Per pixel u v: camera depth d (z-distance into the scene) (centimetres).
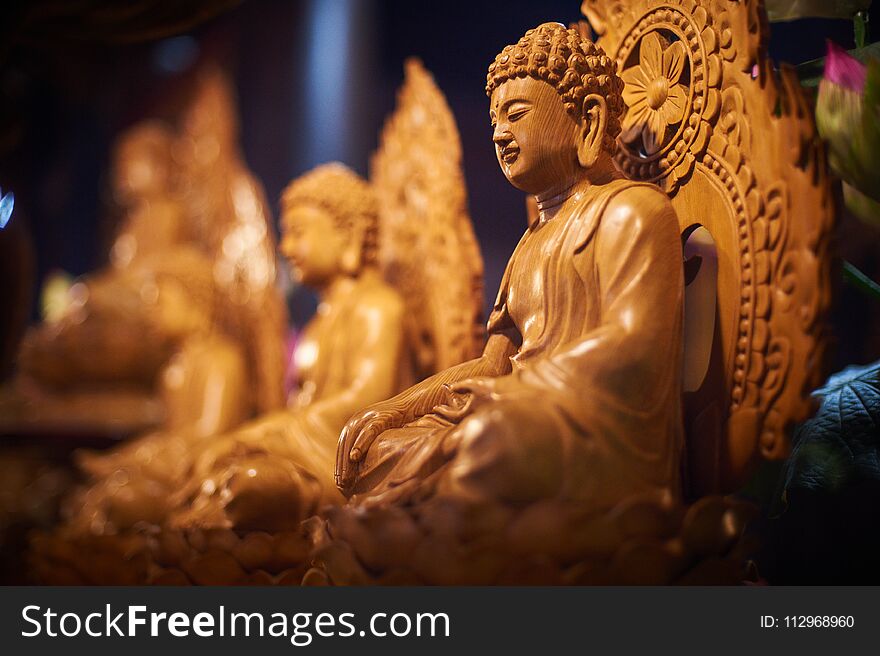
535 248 190
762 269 178
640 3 213
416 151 301
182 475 296
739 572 158
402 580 150
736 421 180
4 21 282
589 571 147
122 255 519
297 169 580
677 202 198
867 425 188
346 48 564
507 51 192
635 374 161
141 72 640
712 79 192
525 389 160
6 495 478
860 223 294
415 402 192
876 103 178
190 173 513
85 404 498
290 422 267
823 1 211
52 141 602
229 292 440
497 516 147
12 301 344
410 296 296
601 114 188
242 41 611
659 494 159
